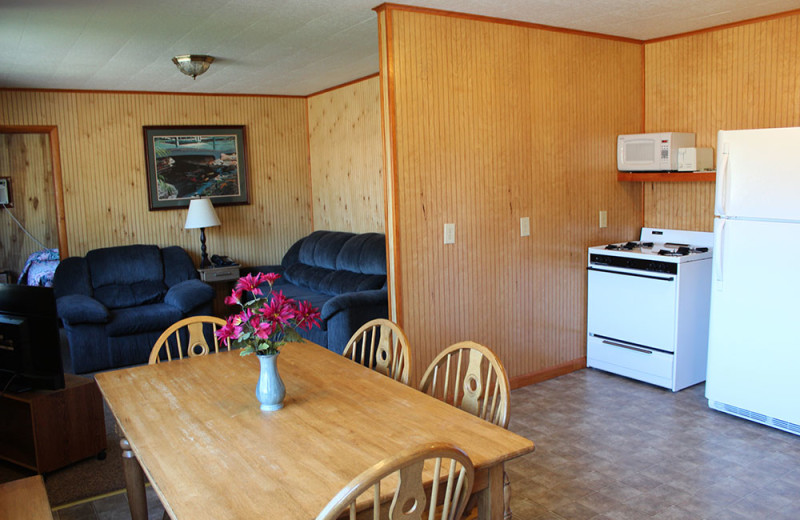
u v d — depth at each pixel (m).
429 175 3.63
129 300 5.47
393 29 3.38
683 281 3.92
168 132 6.18
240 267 6.56
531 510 2.67
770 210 3.29
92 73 4.97
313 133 6.78
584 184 4.41
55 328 3.12
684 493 2.78
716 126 4.23
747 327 3.47
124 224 6.09
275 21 3.53
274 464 1.66
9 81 5.18
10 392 3.20
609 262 4.31
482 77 3.78
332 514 1.28
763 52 3.91
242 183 6.59
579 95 4.29
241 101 6.51
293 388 2.28
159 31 3.66
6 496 2.21
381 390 2.23
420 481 1.43
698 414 3.68
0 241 7.39
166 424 1.96
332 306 4.25
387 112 3.48
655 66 4.55
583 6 3.56
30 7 3.06
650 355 4.12
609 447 3.26
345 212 6.27
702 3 3.54
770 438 3.33
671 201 4.61
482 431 1.84
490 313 4.02
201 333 2.86
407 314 3.62
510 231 4.05
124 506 2.87
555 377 4.42
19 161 7.36
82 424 3.30
